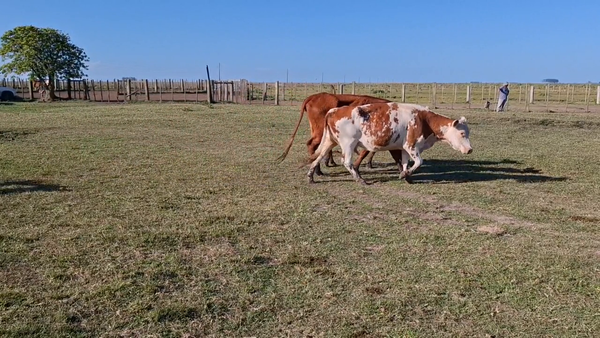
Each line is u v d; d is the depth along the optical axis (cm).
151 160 1078
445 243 577
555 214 711
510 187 882
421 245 569
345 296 439
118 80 4388
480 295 445
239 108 2461
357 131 895
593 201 788
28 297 422
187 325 388
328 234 605
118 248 541
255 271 490
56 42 3559
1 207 688
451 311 415
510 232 625
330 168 1055
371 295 441
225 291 446
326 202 760
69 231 594
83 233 588
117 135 1459
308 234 604
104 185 838
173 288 450
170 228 611
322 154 915
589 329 388
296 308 417
